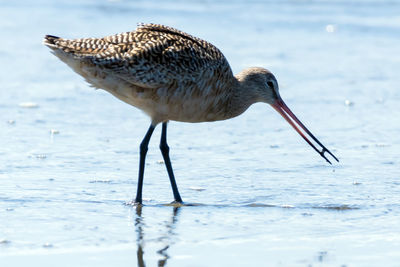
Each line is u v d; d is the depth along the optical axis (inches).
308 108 737.6
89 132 645.3
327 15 1154.7
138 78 448.5
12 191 477.4
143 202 469.4
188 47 462.3
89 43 451.5
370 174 534.6
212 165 558.9
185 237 401.4
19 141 603.8
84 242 388.8
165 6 1166.3
